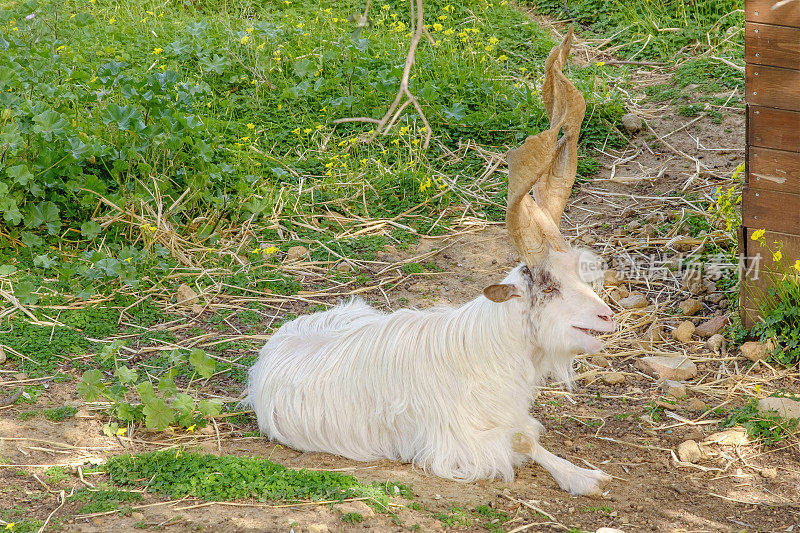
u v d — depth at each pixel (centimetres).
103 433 652
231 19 1614
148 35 1480
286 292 933
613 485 621
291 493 559
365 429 642
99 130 1050
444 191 1124
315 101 1320
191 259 973
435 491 586
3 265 891
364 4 1700
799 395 738
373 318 686
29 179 930
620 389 777
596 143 1266
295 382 660
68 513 536
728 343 830
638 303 906
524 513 569
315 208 1105
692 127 1282
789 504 600
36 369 750
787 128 772
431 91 1258
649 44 1566
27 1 1416
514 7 1744
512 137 1263
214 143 1112
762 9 758
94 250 922
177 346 812
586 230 1065
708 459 661
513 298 598
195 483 568
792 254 802
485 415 614
